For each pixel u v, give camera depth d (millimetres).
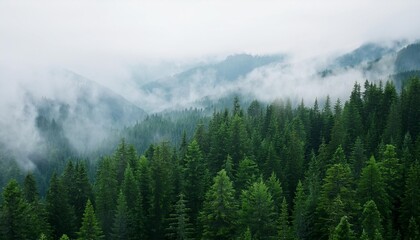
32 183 66562
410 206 52688
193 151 63406
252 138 88625
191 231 55906
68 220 62156
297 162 74812
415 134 91938
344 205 48438
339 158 65500
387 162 58844
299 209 50875
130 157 82812
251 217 46125
